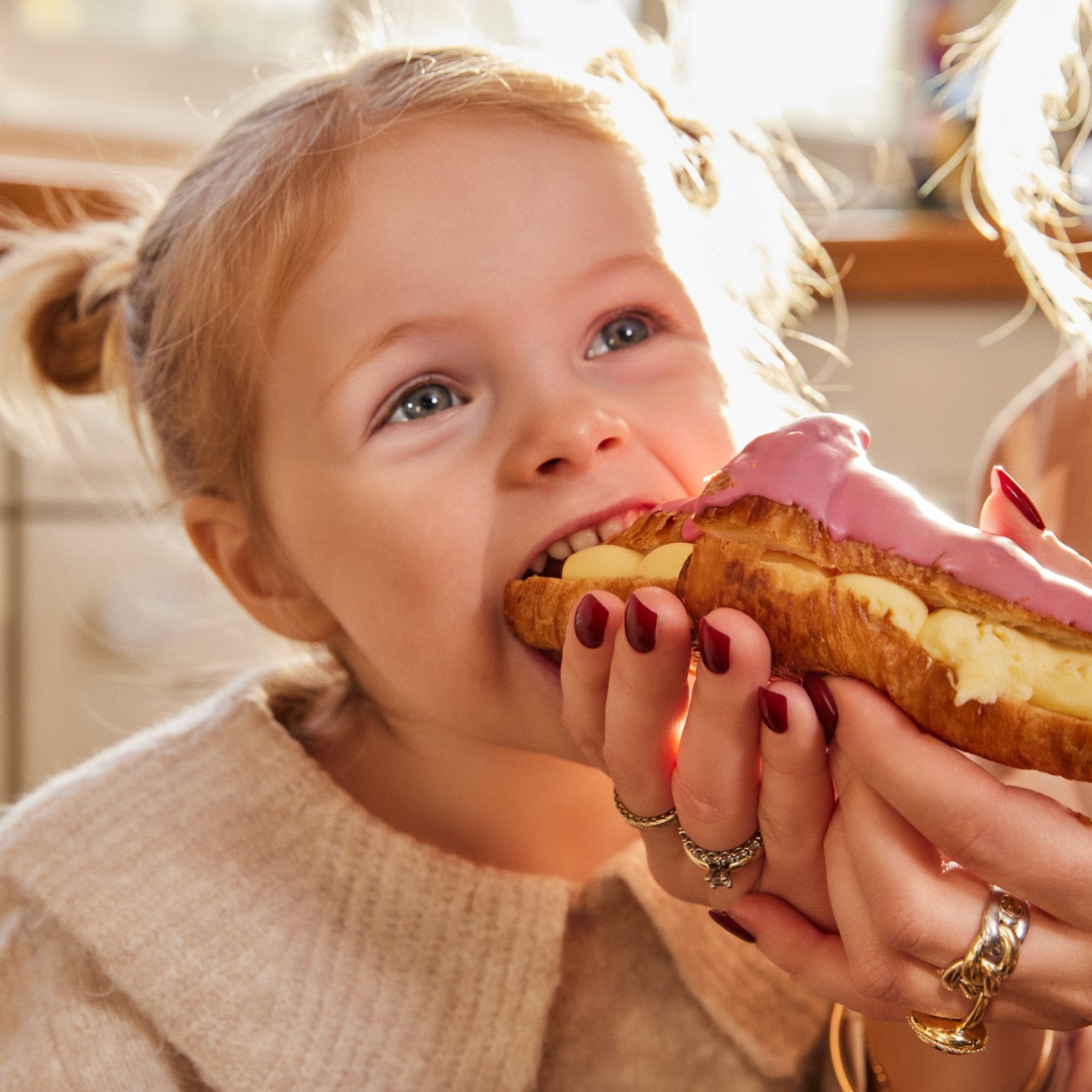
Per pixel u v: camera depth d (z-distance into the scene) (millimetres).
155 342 859
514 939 772
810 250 1298
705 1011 832
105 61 1900
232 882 768
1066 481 897
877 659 474
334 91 772
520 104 719
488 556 678
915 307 1631
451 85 737
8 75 1851
